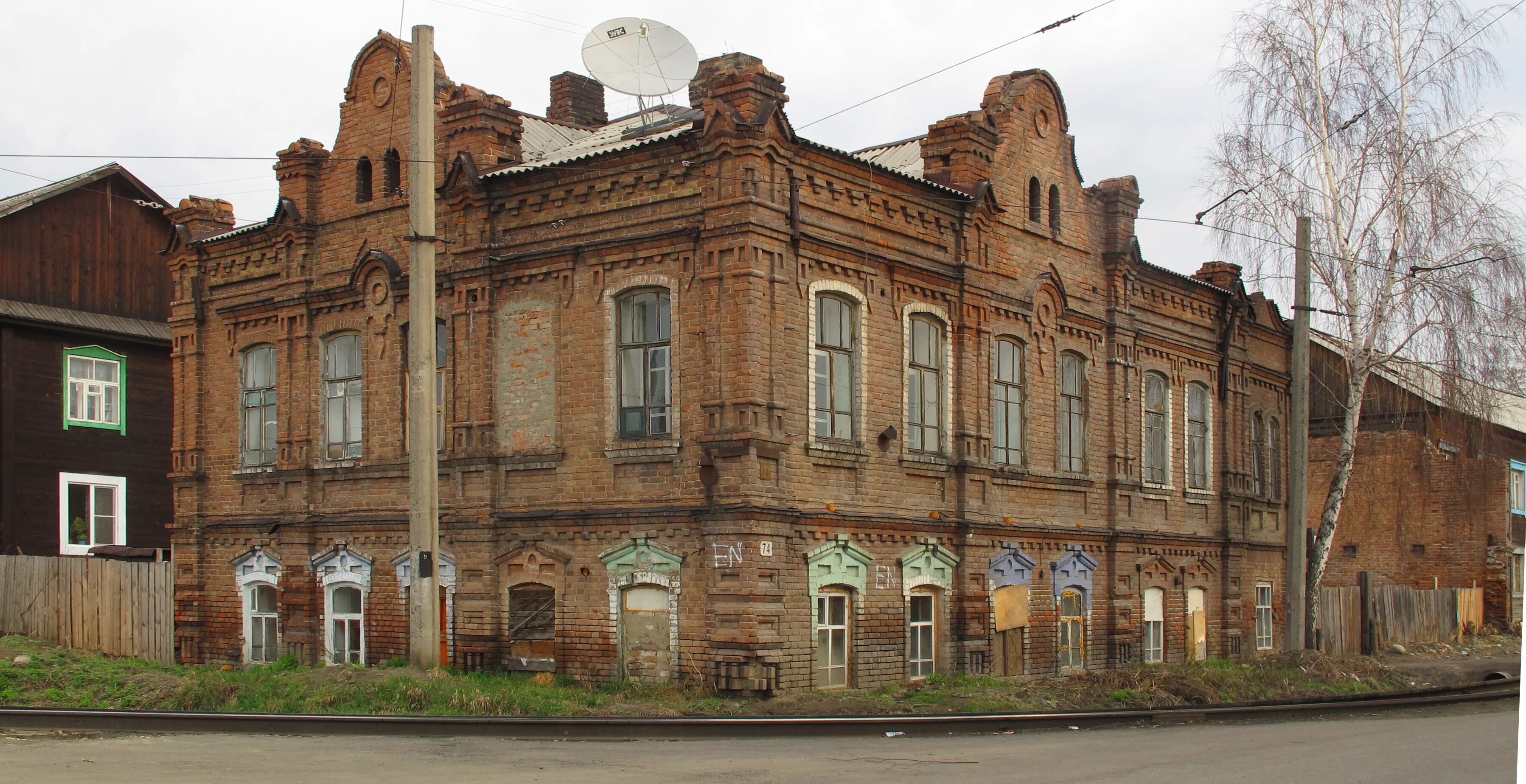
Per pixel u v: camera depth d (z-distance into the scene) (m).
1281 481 37.66
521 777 13.93
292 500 27.55
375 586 26.05
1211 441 33.94
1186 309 33.19
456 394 24.72
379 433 26.22
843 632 23.25
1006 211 27.06
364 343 26.61
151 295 40.41
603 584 22.88
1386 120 29.98
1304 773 14.75
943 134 26.30
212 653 28.64
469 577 24.30
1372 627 37.91
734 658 21.19
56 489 37.09
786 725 17.53
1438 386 31.16
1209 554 33.53
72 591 29.34
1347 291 30.45
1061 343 28.83
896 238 24.53
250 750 15.82
